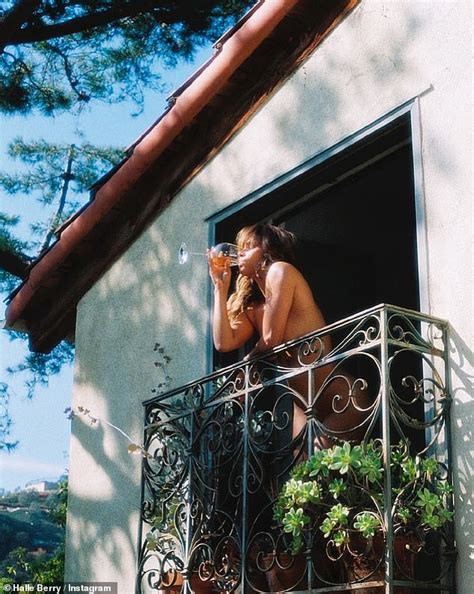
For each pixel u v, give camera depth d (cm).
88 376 760
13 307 816
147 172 716
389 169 682
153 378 690
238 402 538
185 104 648
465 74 502
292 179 596
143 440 620
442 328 475
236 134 653
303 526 463
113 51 1238
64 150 1394
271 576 492
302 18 602
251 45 604
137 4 1153
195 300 666
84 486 738
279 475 504
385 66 548
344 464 441
